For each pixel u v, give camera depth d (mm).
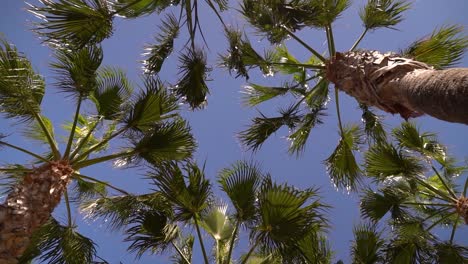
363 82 4945
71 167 5691
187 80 6438
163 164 5547
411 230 7660
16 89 5301
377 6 7219
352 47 7328
